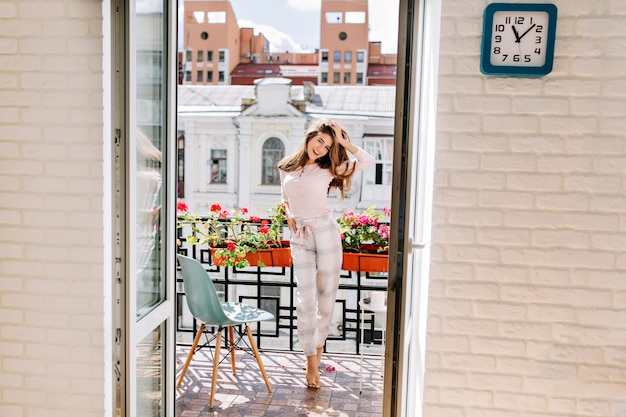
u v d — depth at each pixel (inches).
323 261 131.6
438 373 81.0
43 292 87.3
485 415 80.9
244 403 121.1
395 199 74.9
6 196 86.5
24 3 83.4
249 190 876.0
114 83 79.6
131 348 83.2
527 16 74.0
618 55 74.5
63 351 87.8
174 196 101.0
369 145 794.8
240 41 1035.9
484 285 79.0
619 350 78.4
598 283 77.6
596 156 75.9
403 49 73.2
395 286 76.6
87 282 86.4
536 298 78.6
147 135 91.7
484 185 77.5
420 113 85.4
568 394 79.7
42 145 85.3
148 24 90.7
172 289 101.3
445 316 80.0
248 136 867.4
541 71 74.4
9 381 89.2
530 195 77.2
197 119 867.4
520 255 78.1
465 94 76.7
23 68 84.4
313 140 128.5
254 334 161.9
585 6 74.2
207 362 145.4
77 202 85.4
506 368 80.0
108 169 85.5
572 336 78.7
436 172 77.9
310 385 129.5
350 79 1012.5
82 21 82.8
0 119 85.4
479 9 75.4
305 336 129.2
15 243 87.1
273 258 159.0
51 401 88.8
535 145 76.4
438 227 78.7
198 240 163.2
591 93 75.2
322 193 131.0
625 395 78.7
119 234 81.6
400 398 78.3
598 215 76.6
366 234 156.3
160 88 96.5
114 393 83.6
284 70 1030.4
